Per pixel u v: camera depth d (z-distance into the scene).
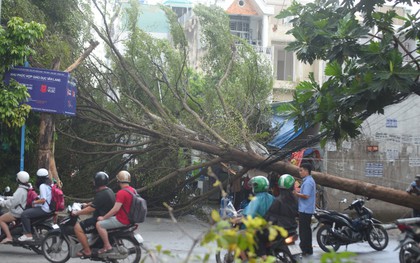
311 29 11.06
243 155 15.53
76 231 8.94
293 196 7.88
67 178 17.00
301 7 11.66
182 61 18.38
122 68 17.50
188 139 15.73
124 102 17.58
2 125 14.23
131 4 17.80
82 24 16.41
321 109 10.36
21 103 13.15
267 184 7.79
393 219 18.61
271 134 18.31
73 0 16.19
